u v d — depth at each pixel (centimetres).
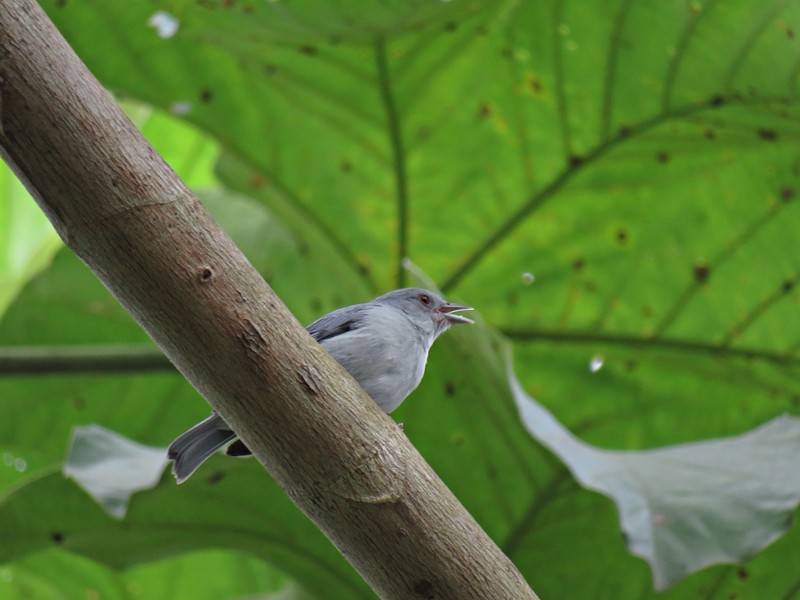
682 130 945
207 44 934
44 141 479
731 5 860
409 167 984
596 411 1059
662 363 1038
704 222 993
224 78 962
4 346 1085
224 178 1031
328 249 1032
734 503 731
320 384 501
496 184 984
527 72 929
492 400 827
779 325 1008
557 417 1065
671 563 680
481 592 495
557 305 1030
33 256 1126
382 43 902
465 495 845
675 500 734
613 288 1020
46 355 999
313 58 920
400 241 1016
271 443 502
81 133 483
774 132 933
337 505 498
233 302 493
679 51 896
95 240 485
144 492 771
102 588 1049
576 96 939
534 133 962
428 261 1023
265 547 832
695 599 841
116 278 491
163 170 497
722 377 1034
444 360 827
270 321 499
